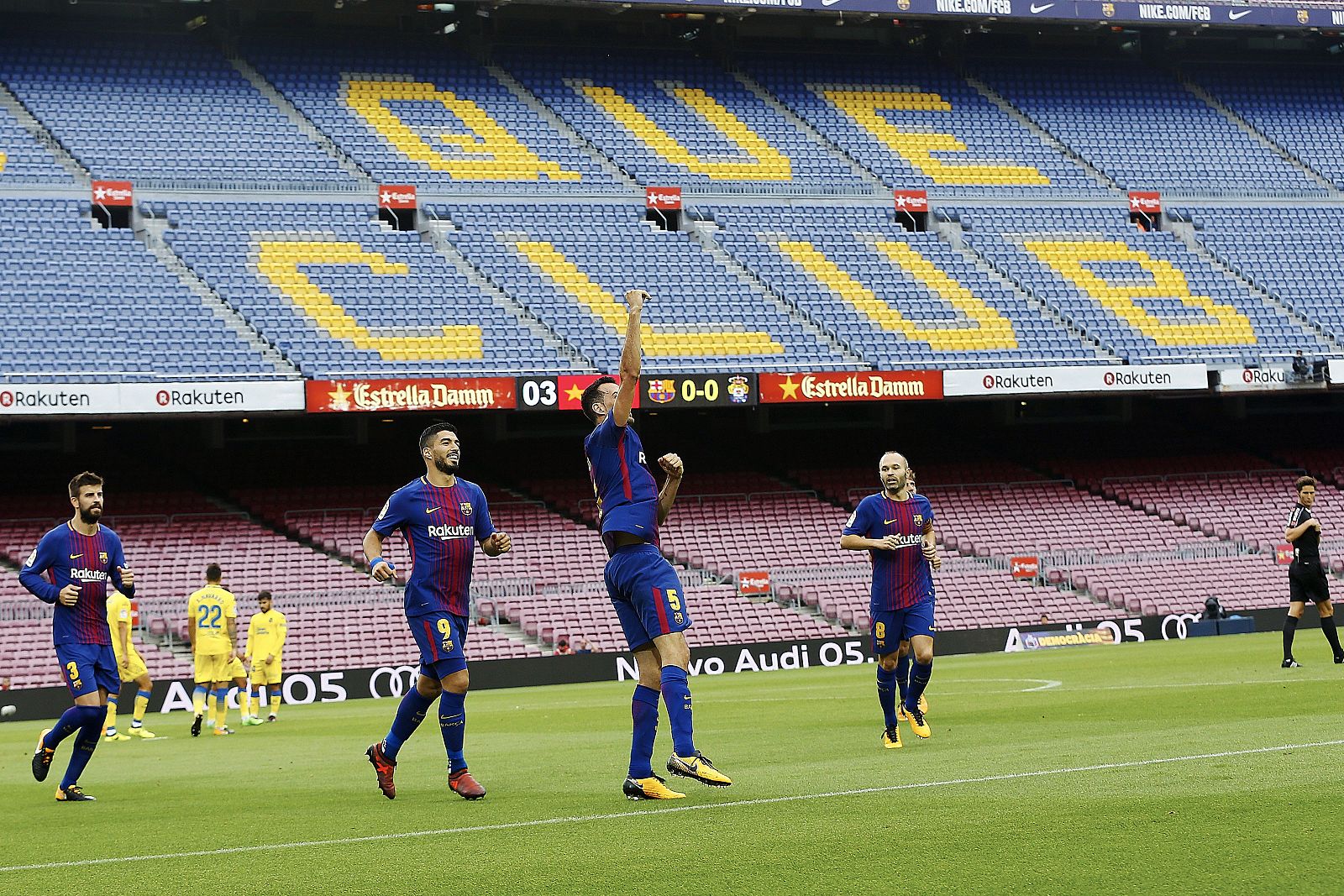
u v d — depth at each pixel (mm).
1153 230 53062
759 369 43969
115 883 7957
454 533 11109
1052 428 51219
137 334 39969
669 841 8312
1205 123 57531
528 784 11969
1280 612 41625
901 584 14211
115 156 45031
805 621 40094
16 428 41875
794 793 10172
